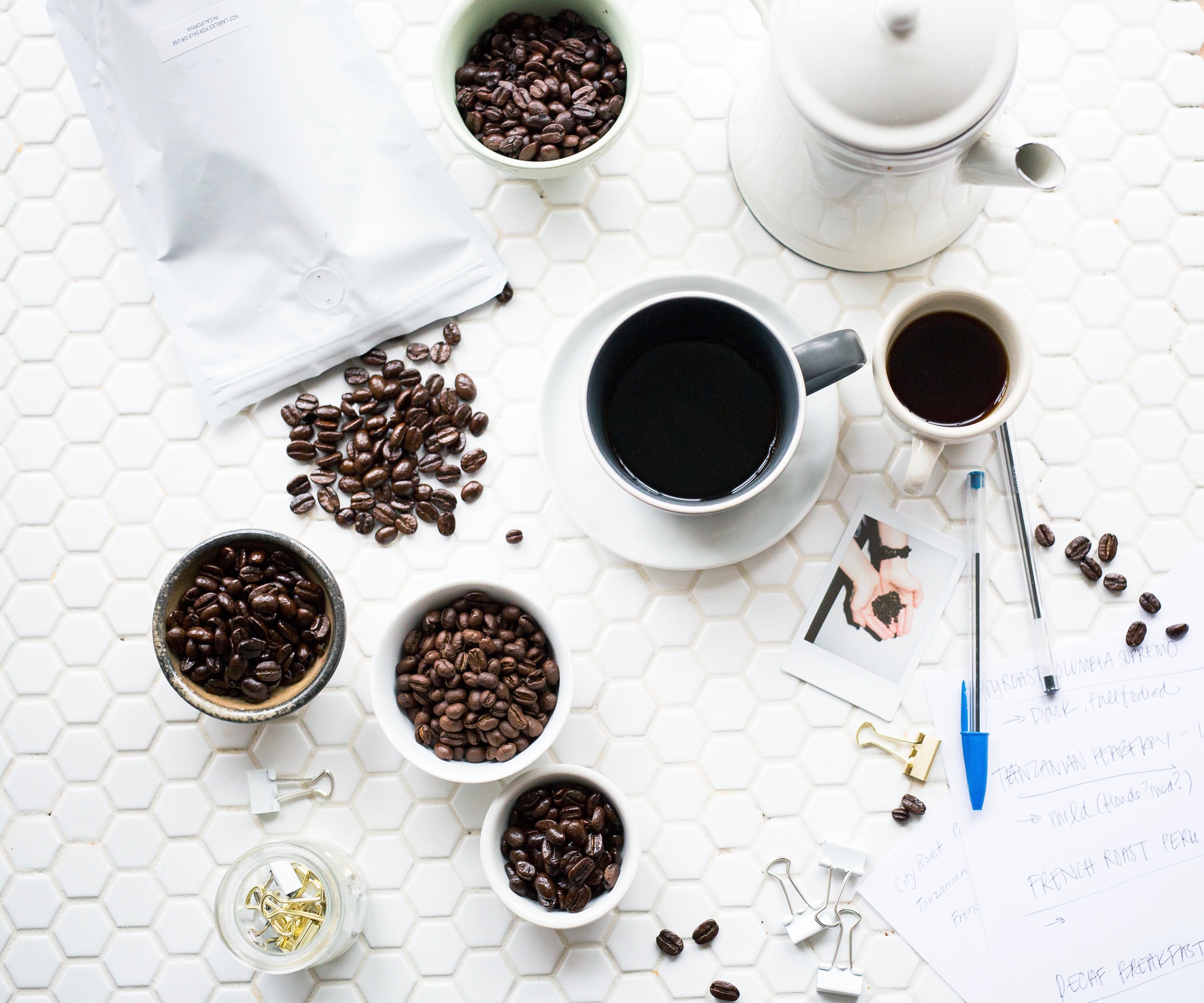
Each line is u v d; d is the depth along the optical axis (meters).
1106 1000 0.73
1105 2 0.75
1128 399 0.75
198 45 0.72
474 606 0.72
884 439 0.75
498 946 0.74
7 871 0.75
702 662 0.75
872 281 0.75
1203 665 0.74
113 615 0.75
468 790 0.74
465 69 0.72
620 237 0.75
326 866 0.71
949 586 0.74
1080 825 0.74
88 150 0.76
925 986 0.74
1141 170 0.75
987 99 0.63
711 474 0.71
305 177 0.73
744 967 0.74
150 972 0.74
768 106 0.68
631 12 0.76
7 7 0.76
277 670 0.71
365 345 0.75
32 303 0.76
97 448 0.76
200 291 0.75
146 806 0.75
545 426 0.73
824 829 0.74
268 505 0.75
